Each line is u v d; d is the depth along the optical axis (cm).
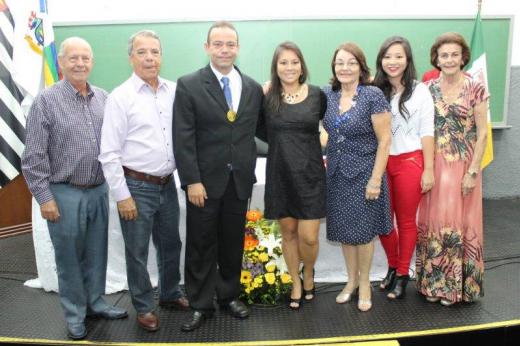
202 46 407
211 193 217
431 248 248
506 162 460
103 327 235
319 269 284
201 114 210
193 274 229
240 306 242
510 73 441
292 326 232
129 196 211
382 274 287
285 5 423
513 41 440
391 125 246
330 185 238
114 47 404
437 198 245
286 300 259
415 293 268
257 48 412
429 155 241
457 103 238
